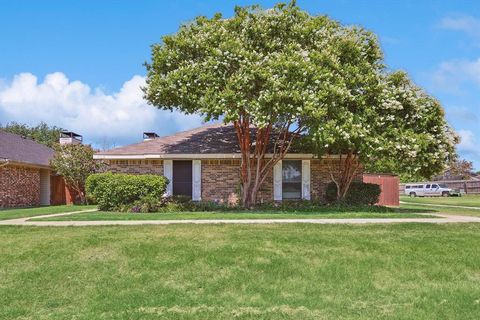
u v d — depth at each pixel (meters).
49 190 32.38
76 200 30.50
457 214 19.42
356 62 19.78
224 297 8.26
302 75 17.31
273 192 23.19
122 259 9.98
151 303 8.01
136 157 23.03
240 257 9.95
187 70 18.14
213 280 8.94
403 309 7.82
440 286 8.80
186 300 8.13
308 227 13.11
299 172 23.47
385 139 18.86
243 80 17.34
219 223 14.05
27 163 27.45
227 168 23.12
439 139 19.47
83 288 8.73
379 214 17.41
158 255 10.12
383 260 9.94
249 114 18.09
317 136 17.70
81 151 28.86
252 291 8.50
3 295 8.44
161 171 23.31
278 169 23.25
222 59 18.03
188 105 18.58
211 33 18.83
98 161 28.75
